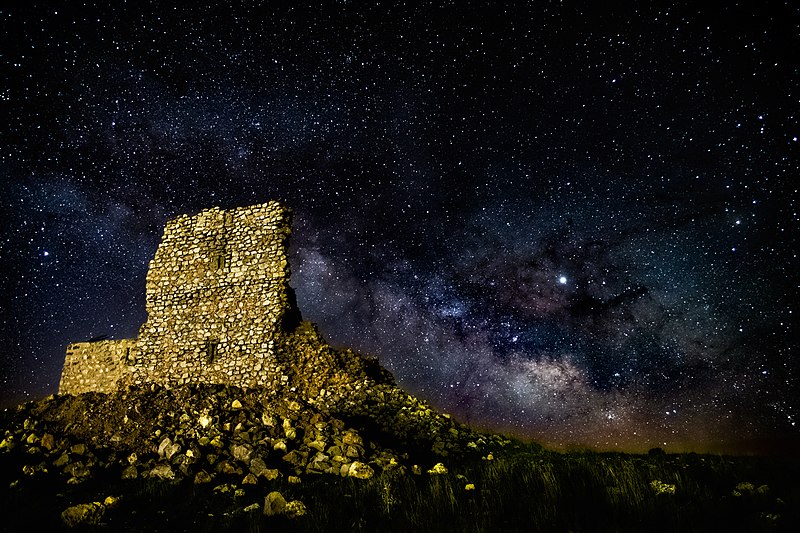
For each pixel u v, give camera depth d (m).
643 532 6.38
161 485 9.02
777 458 11.12
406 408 15.37
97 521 7.23
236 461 10.05
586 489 8.20
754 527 6.21
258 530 6.80
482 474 9.61
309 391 16.50
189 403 13.67
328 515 7.24
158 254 19.08
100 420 12.43
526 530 6.64
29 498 8.30
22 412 13.45
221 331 17.56
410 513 7.25
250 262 18.20
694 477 8.88
